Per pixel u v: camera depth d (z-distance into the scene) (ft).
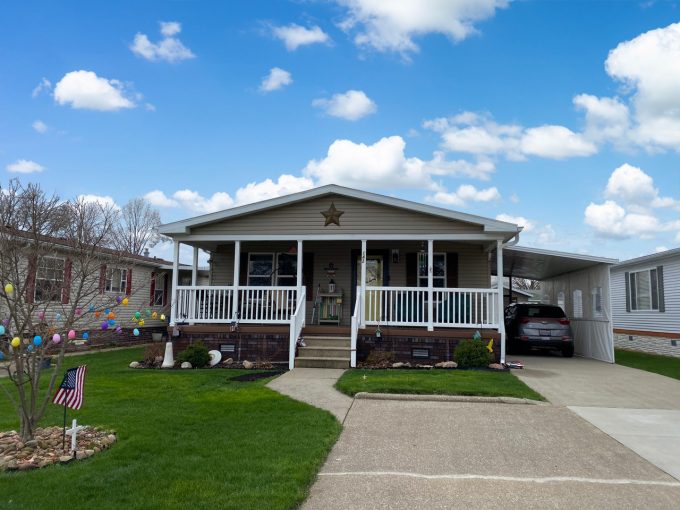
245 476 15.03
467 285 48.93
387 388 27.84
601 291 49.21
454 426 21.72
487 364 37.35
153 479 14.71
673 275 53.88
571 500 14.26
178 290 43.27
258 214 44.24
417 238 42.29
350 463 17.08
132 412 22.81
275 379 31.89
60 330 19.07
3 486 14.17
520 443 19.45
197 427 20.43
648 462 17.51
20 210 33.47
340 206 43.47
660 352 56.29
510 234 41.65
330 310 49.83
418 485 15.21
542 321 50.42
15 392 28.22
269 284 51.37
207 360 38.58
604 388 30.89
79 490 13.89
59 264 32.09
